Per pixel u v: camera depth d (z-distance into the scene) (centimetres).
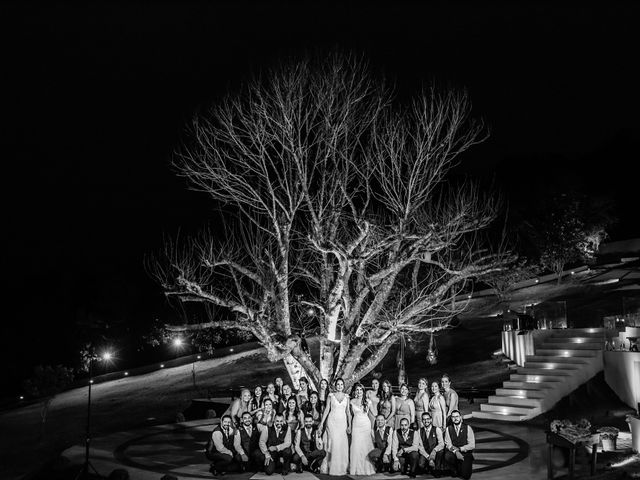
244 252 2869
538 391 2842
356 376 2475
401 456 1822
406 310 2570
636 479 1589
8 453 3772
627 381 2744
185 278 2467
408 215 2605
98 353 6725
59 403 5562
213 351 6431
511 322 4031
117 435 2488
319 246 2530
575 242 6362
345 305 2556
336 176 2633
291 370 2459
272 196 2570
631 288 5238
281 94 2625
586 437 1691
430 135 2648
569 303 5166
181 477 1792
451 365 4288
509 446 2158
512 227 6312
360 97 2700
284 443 1820
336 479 1748
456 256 3856
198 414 3906
